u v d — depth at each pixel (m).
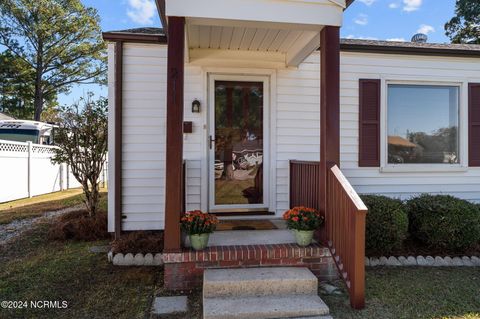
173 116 3.29
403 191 5.50
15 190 9.50
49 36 20.89
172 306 3.02
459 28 19.25
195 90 4.89
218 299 3.00
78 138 5.65
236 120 5.04
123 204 4.80
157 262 4.13
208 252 3.34
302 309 2.82
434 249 4.41
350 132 5.38
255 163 5.09
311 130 5.18
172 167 3.31
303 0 3.46
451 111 5.68
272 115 5.06
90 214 5.70
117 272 3.87
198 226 3.34
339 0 3.50
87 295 3.28
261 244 3.59
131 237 4.43
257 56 4.95
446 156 5.66
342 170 5.36
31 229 5.88
